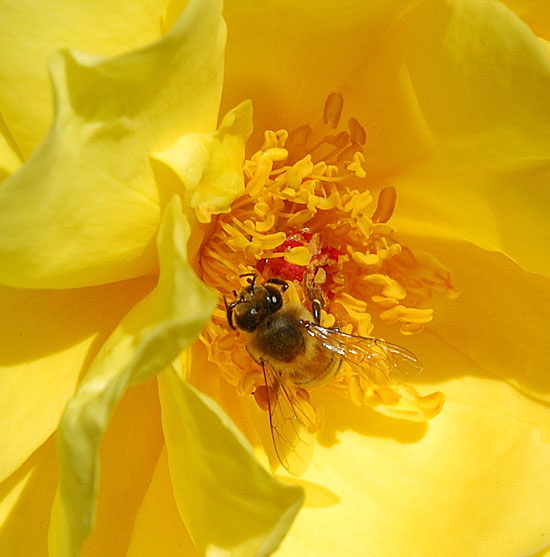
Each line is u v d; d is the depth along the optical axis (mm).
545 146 168
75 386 171
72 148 158
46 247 161
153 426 178
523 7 171
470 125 171
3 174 163
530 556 180
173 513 175
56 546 163
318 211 181
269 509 163
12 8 160
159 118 162
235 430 161
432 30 169
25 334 169
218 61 164
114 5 162
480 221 177
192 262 177
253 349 180
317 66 174
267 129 178
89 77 156
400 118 176
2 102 161
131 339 162
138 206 164
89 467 158
